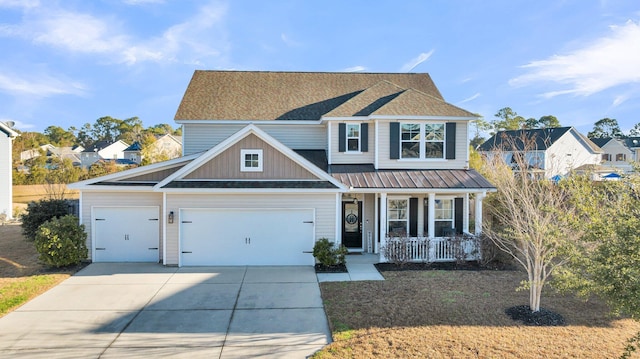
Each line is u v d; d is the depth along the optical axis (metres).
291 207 14.68
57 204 16.64
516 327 8.62
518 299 10.47
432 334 8.24
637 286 5.95
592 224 7.12
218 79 22.23
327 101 20.81
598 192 8.22
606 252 6.71
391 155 17.28
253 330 8.77
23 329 8.70
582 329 8.54
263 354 7.62
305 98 21.05
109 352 7.67
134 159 81.69
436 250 14.98
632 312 6.16
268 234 14.68
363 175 16.58
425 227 17.39
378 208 17.41
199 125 19.19
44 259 13.50
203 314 9.70
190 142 19.17
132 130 124.06
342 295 11.02
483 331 8.40
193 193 14.33
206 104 19.98
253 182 14.70
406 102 17.91
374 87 19.94
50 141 113.31
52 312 9.73
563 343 7.83
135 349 7.80
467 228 16.88
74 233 13.92
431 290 11.38
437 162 17.50
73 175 41.88
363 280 12.62
